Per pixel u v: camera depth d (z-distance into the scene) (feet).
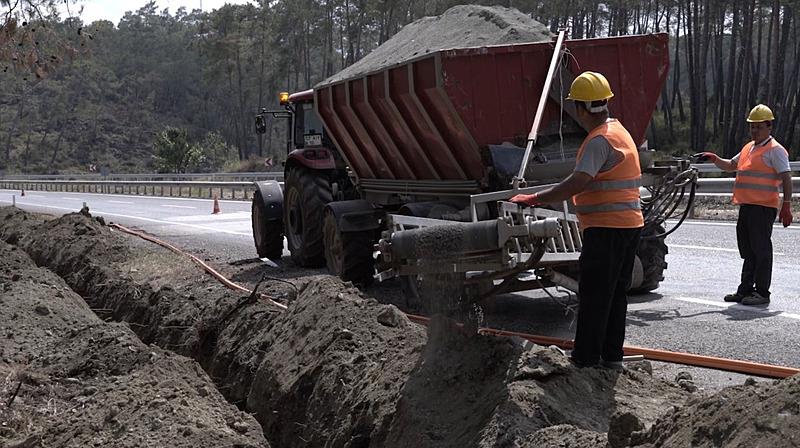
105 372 23.24
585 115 18.44
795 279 32.68
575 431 14.08
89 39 33.04
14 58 32.04
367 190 39.22
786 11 155.22
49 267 47.60
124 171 365.81
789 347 22.80
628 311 28.45
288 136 45.75
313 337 23.84
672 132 187.83
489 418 15.71
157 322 32.71
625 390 16.98
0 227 62.69
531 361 16.79
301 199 41.34
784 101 156.04
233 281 38.73
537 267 24.13
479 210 28.14
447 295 20.52
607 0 186.91
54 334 27.66
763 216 28.45
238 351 27.48
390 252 21.93
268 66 314.96
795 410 10.89
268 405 23.44
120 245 48.24
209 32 327.47
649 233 30.37
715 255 39.29
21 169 360.07
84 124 400.88
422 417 17.15
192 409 20.38
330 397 20.97
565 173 27.99
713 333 24.72
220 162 286.46
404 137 32.71
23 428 19.57
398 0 212.23
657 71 29.50
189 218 78.23
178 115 426.51
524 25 31.17
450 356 18.58
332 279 27.07
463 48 27.91
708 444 11.48
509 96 28.40
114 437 19.06
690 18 175.32
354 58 264.93
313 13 261.44
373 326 23.03
